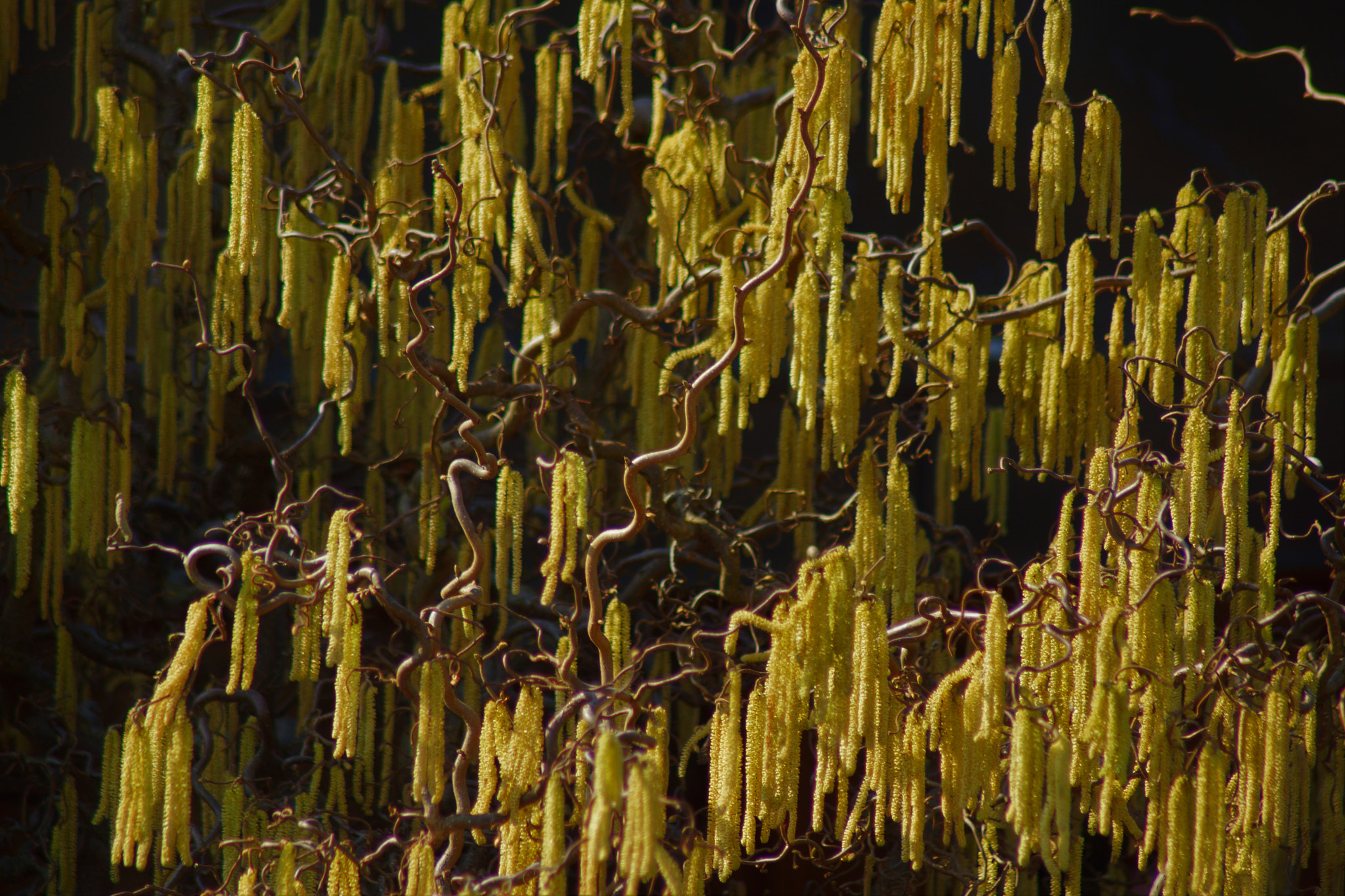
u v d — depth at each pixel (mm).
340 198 8133
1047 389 7578
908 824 5559
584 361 15336
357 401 7801
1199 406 5957
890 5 6520
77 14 9391
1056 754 4805
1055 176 6504
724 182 8906
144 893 8656
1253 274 6473
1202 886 5258
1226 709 5855
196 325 11445
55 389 11047
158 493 12625
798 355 6238
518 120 9656
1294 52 7379
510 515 6027
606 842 4191
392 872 8805
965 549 14039
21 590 6926
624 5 8281
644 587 10586
